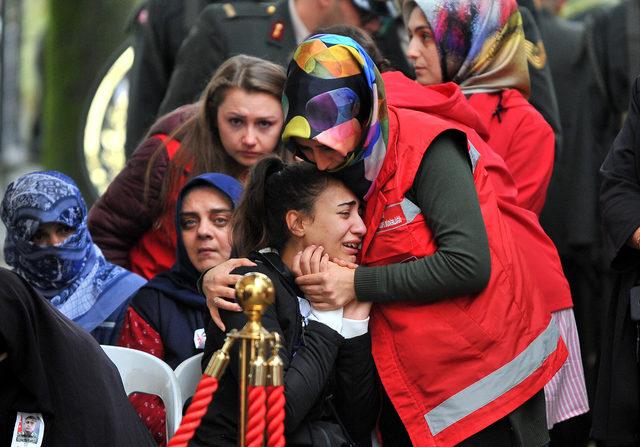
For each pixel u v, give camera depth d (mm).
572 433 10234
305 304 7309
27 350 6609
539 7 11414
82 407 6723
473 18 8680
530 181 8961
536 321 7344
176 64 10711
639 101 8711
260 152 8859
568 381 8188
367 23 10094
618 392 8562
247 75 8844
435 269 7117
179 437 6371
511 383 7180
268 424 6438
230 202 8477
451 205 7160
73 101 14961
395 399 7250
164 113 10625
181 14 11656
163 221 9312
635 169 8648
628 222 8492
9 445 6762
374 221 7273
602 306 11305
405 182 7223
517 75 8992
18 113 26422
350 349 7238
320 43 7039
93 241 9484
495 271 7258
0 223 21188
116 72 14016
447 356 7180
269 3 10602
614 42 11492
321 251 7258
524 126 8977
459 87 8586
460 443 7223
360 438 7461
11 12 24547
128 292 8953
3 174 25391
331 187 7250
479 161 7504
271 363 6367
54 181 8828
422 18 8688
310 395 7020
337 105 6930
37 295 6711
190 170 9133
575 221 11258
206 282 7336
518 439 7215
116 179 9492
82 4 14867
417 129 7266
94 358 6887
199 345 8336
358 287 7195
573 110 11500
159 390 7711
